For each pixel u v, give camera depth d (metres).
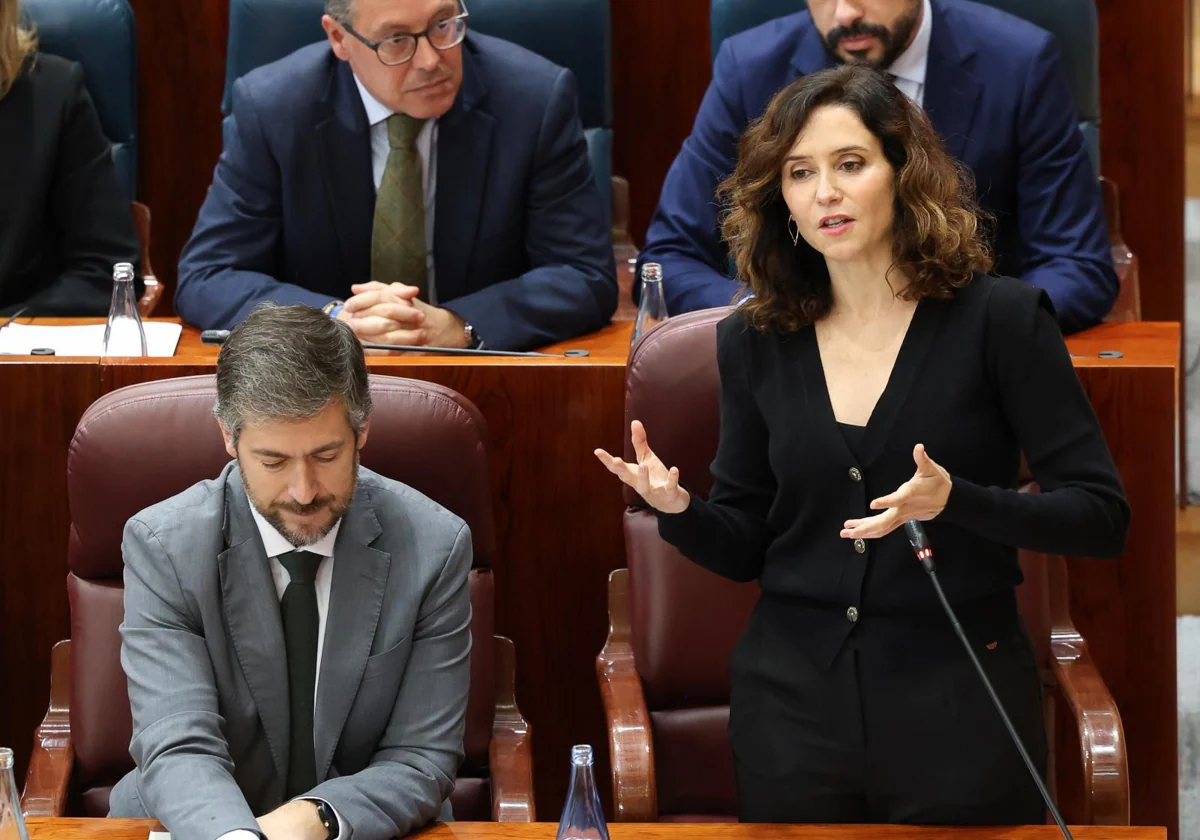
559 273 9.62
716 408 7.17
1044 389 5.70
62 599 8.24
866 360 5.87
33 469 8.09
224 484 6.43
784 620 6.09
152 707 6.13
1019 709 5.89
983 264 5.84
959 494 5.40
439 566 6.42
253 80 9.89
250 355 5.84
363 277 10.04
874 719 5.89
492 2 11.15
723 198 6.18
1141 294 12.00
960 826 5.84
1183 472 12.20
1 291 10.67
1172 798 8.29
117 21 11.32
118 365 7.96
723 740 7.66
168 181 12.29
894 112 5.70
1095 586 8.14
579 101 11.29
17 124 10.65
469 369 8.09
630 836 5.79
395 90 9.48
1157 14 11.54
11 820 5.34
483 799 7.26
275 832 5.77
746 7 10.93
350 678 6.31
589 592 8.36
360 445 6.11
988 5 10.69
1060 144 9.65
